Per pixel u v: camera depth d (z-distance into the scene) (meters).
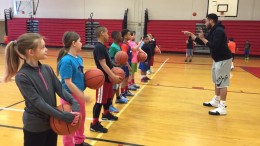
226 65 3.89
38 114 1.67
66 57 2.27
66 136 2.32
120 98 4.52
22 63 1.69
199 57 11.88
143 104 4.49
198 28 12.48
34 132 1.68
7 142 2.89
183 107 4.38
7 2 14.99
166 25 12.96
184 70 8.23
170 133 3.26
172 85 6.06
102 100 3.16
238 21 12.07
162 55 12.42
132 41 5.45
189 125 3.55
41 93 1.65
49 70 1.80
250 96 5.22
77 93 2.21
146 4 13.22
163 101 4.71
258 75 7.55
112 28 13.52
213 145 2.95
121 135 3.15
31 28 14.70
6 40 15.02
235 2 11.56
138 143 2.93
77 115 1.68
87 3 13.89
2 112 3.89
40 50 1.66
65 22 14.15
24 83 1.56
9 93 5.01
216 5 11.78
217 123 3.66
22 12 14.86
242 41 12.18
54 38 14.49
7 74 1.71
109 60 3.20
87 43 14.12
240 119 3.86
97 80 2.57
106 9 13.71
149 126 3.47
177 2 12.82
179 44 12.96
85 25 13.89
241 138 3.17
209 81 6.60
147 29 13.26
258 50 12.09
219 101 4.31
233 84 6.32
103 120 3.64
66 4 14.20
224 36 3.79
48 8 14.50
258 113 4.17
